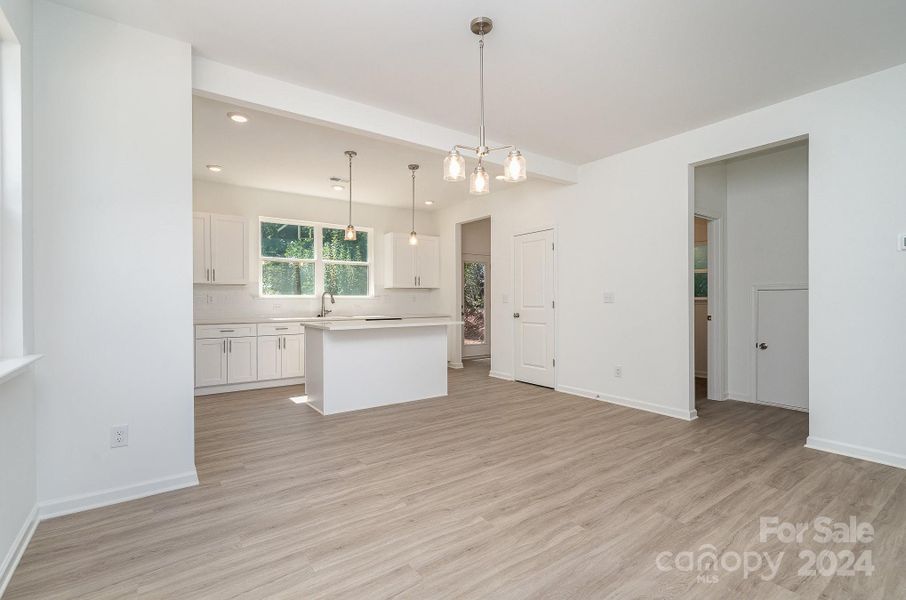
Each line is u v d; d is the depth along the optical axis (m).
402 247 6.81
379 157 4.48
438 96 3.15
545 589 1.59
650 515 2.13
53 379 2.11
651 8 2.17
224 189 5.55
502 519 2.10
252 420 3.85
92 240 2.22
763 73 2.83
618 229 4.40
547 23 2.29
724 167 4.64
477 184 2.33
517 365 5.70
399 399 4.51
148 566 1.72
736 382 4.60
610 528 2.02
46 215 2.10
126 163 2.31
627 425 3.67
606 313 4.53
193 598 1.53
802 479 2.55
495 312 6.04
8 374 1.45
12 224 1.86
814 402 3.10
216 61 2.69
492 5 2.15
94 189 2.22
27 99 1.98
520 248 5.63
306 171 4.97
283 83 2.93
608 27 2.33
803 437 3.34
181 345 2.46
